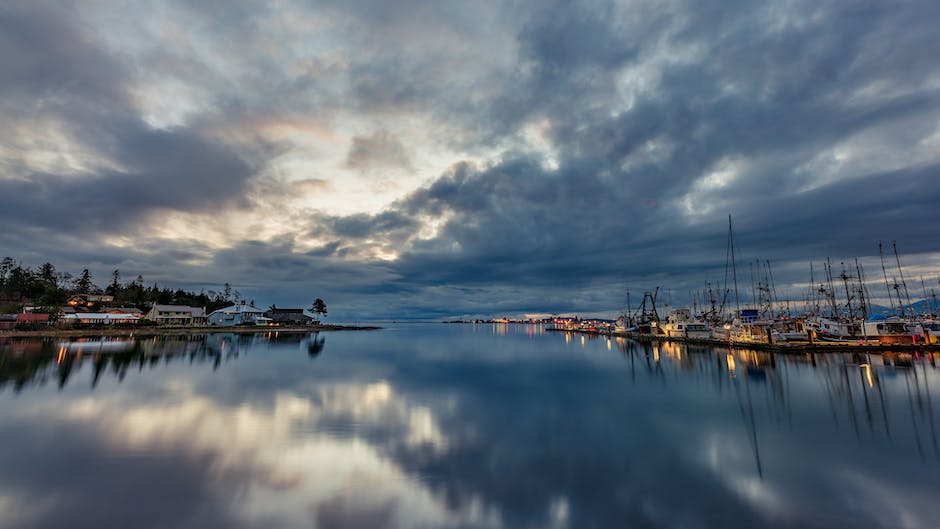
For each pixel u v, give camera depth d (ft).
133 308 441.27
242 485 45.91
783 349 205.77
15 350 175.11
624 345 297.53
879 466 54.34
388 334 539.29
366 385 115.65
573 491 45.78
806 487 47.34
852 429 72.08
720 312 366.43
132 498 42.42
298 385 112.88
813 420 78.13
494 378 134.10
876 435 68.44
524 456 56.95
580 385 120.37
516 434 67.82
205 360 164.96
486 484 47.29
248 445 59.72
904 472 52.11
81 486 45.01
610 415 81.97
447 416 79.71
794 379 126.11
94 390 98.53
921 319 262.47
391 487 46.09
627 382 125.90
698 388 114.21
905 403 92.12
